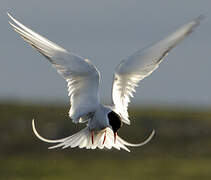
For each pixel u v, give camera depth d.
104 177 27.61
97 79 9.22
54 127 32.69
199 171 28.80
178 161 30.94
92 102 9.24
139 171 28.80
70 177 27.38
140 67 8.99
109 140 9.74
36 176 27.53
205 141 33.69
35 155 30.58
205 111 39.97
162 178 27.50
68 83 9.20
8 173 27.91
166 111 39.06
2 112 34.50
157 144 33.16
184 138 33.88
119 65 9.12
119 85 9.14
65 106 36.97
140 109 39.88
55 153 31.17
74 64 9.16
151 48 8.99
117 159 31.20
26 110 34.97
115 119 9.00
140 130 34.16
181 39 8.59
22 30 8.86
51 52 9.07
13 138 31.56
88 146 9.66
